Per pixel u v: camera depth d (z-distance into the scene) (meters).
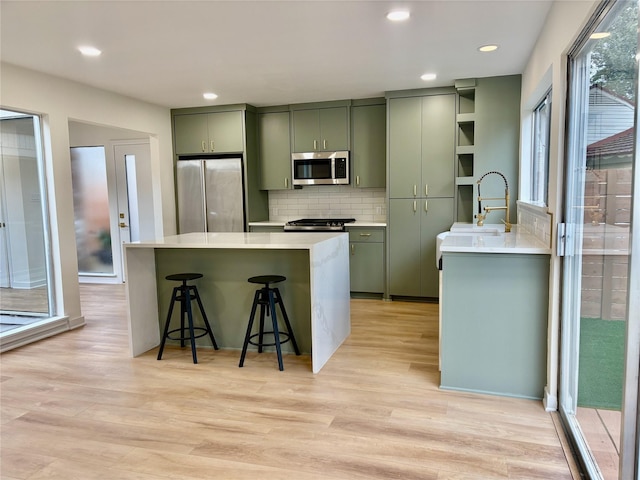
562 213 2.47
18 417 2.66
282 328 3.71
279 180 5.96
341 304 3.86
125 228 6.76
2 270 4.01
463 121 4.83
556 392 2.60
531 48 3.69
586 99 2.25
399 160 5.24
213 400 2.84
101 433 2.46
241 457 2.21
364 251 5.49
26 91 4.01
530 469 2.07
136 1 2.68
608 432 1.82
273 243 3.33
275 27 3.14
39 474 2.12
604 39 1.91
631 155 1.50
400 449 2.25
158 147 5.77
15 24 3.01
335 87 4.95
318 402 2.78
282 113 5.85
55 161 4.30
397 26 3.16
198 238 3.77
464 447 2.26
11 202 4.11
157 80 4.50
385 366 3.33
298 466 2.13
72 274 4.50
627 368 1.46
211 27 3.12
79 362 3.54
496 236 3.43
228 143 5.78
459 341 2.87
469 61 4.06
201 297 3.86
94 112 4.75
